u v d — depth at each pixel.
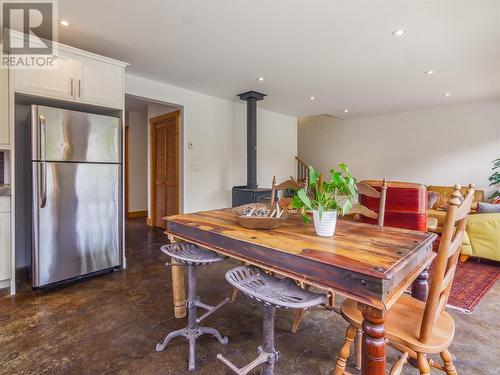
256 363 1.18
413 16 2.34
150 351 1.65
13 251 2.39
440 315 1.23
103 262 2.83
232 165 5.07
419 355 1.10
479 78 3.88
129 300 2.29
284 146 6.23
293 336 1.82
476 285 2.65
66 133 2.54
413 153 6.15
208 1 2.14
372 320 0.94
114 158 2.89
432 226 3.04
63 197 2.54
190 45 2.87
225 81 3.98
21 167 2.89
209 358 1.60
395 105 5.53
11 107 2.35
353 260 1.02
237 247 1.37
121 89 2.98
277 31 2.59
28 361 1.54
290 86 4.21
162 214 5.08
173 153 4.75
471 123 5.40
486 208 3.62
